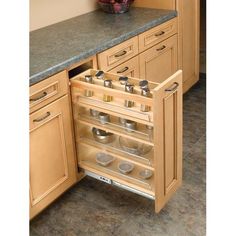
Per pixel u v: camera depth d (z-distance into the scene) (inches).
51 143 84.7
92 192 97.4
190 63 143.3
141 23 111.3
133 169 89.5
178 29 128.8
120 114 80.3
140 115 76.9
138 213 89.3
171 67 130.0
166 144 78.8
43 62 82.7
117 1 123.9
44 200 85.9
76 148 93.3
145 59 113.5
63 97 84.7
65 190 92.3
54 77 80.7
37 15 110.4
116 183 88.9
